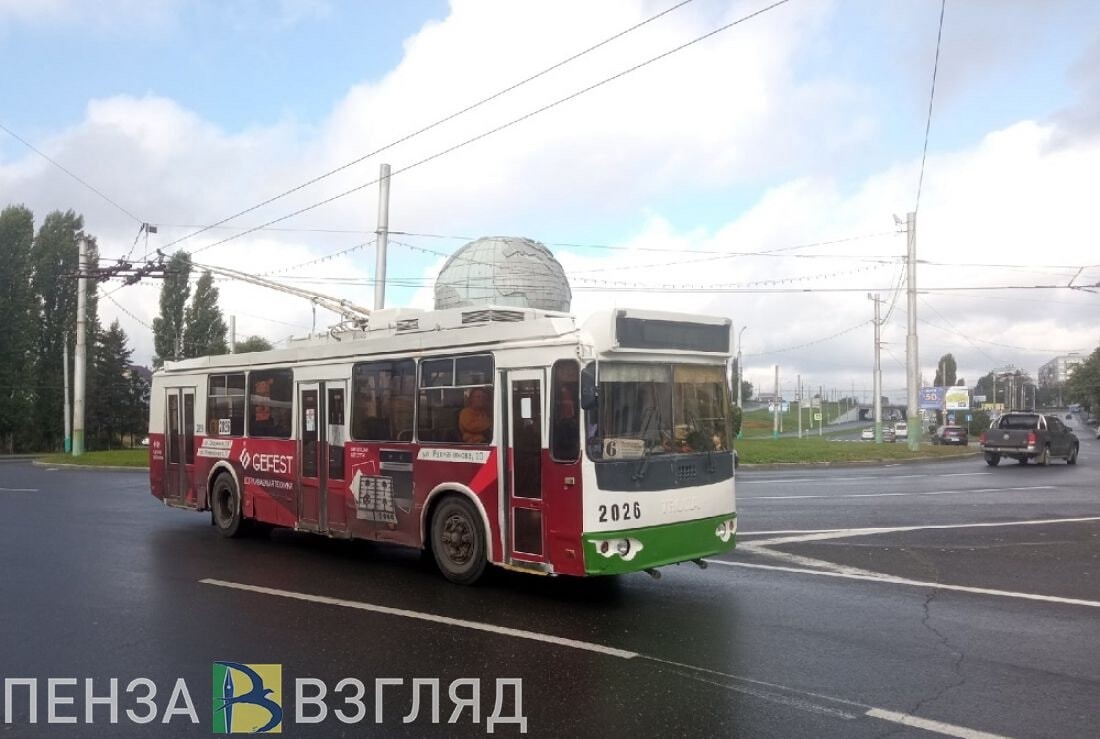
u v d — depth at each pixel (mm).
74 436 38094
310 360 11594
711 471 8992
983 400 135375
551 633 7316
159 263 26656
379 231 22016
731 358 9461
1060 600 8477
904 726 5145
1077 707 5453
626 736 5039
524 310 10203
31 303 60375
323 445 11266
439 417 9602
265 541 12891
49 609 8359
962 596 8664
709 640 7070
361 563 10930
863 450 34781
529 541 8484
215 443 13453
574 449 8031
